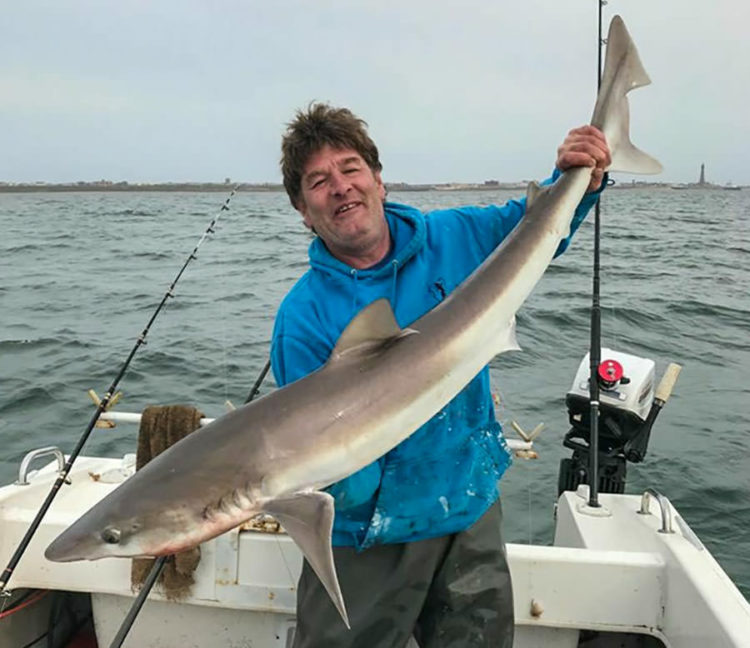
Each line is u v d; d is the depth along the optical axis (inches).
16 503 147.8
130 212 2822.3
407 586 105.3
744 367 431.5
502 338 107.4
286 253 1024.2
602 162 118.9
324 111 108.3
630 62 125.3
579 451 183.3
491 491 110.3
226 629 140.0
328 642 106.4
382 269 110.2
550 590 128.3
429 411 99.0
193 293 689.6
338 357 98.0
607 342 483.2
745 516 244.8
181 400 369.7
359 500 102.4
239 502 89.6
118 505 89.3
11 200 5359.3
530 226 113.2
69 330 530.6
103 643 146.2
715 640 107.7
